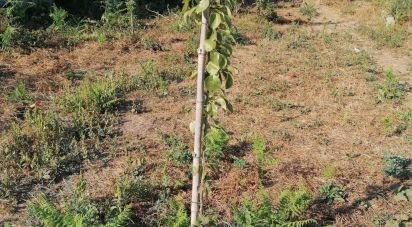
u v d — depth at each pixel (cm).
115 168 601
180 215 457
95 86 764
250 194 557
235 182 568
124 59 952
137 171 583
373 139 705
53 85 811
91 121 670
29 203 483
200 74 382
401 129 731
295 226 486
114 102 753
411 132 727
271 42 1093
